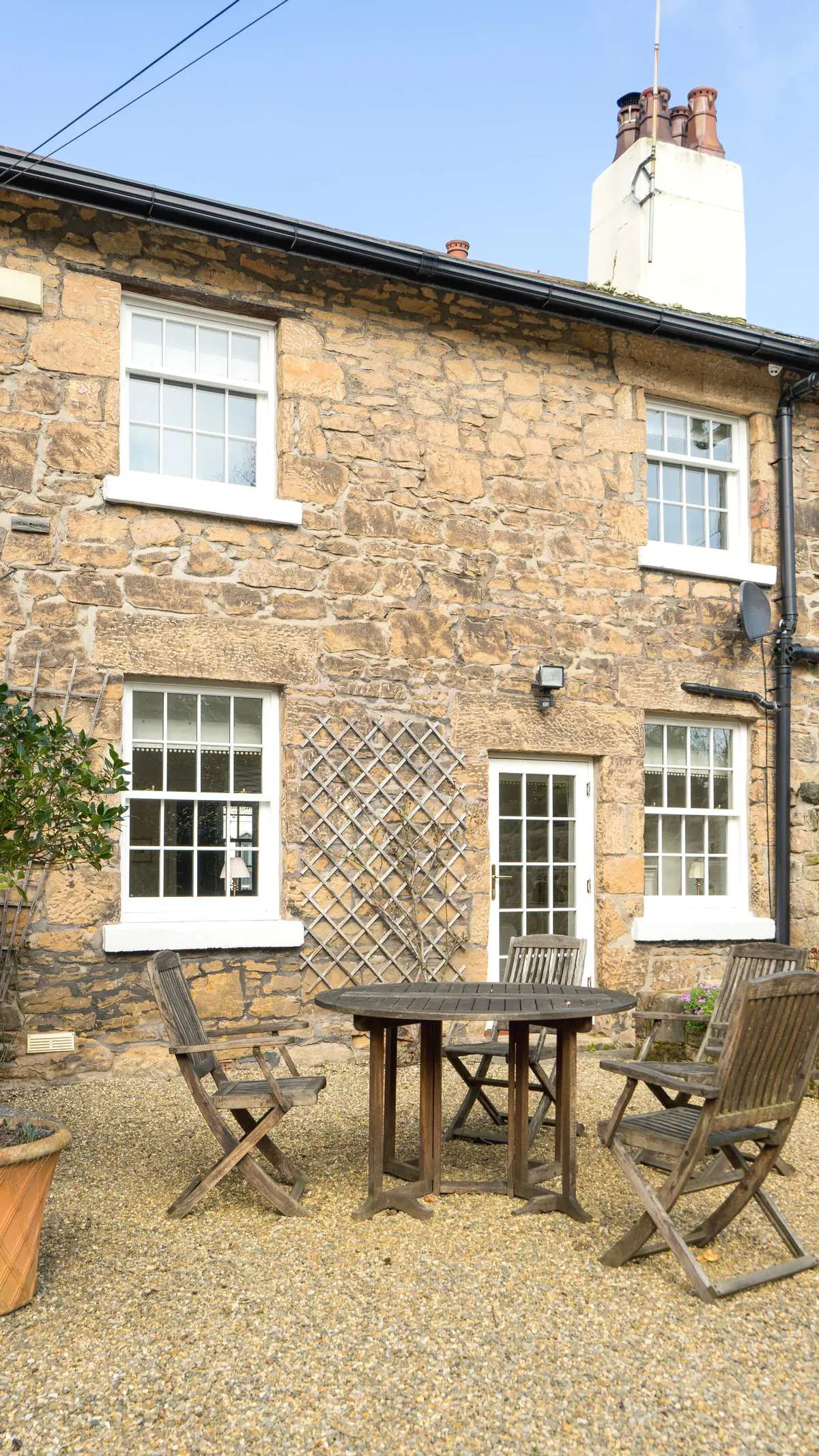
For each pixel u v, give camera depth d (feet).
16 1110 12.58
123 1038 21.06
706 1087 11.51
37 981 20.45
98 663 21.31
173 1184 15.25
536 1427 8.90
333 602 23.58
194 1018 14.98
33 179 20.35
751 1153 16.80
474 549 25.13
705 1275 11.78
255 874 23.06
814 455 29.89
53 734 14.61
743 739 28.89
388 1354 10.10
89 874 20.92
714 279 31.22
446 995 15.02
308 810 22.98
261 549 23.00
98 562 21.48
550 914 26.09
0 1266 10.81
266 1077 13.93
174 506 22.07
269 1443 8.65
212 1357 10.01
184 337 23.30
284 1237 13.24
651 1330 10.64
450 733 24.54
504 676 25.22
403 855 23.73
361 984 23.22
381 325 24.56
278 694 23.36
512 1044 14.99
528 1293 11.51
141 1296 11.41
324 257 22.91
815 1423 9.04
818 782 29.01
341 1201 14.60
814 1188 15.56
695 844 28.27
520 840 25.88
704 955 27.04
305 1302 11.24
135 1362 9.91
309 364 23.72
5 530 20.77
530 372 26.14
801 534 29.43
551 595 25.91
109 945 20.81
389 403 24.49
